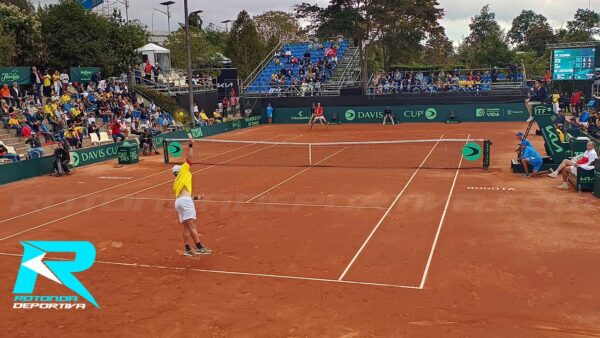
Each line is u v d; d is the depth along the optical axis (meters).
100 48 39.81
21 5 52.44
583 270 9.66
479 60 67.62
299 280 9.70
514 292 8.78
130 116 33.75
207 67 52.66
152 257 11.39
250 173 21.45
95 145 28.92
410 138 31.44
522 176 18.75
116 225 14.13
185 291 9.45
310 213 14.53
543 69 70.00
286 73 47.88
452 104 40.19
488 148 20.39
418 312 8.16
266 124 44.53
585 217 13.12
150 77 43.03
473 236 11.89
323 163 23.50
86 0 49.72
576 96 38.59
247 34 62.56
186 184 11.29
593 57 48.41
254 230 13.09
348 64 48.41
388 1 46.31
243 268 10.48
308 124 43.44
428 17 50.22
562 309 8.11
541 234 11.87
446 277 9.54
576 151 18.62
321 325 7.87
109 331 7.99
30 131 26.89
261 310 8.50
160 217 14.83
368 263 10.41
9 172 21.55
